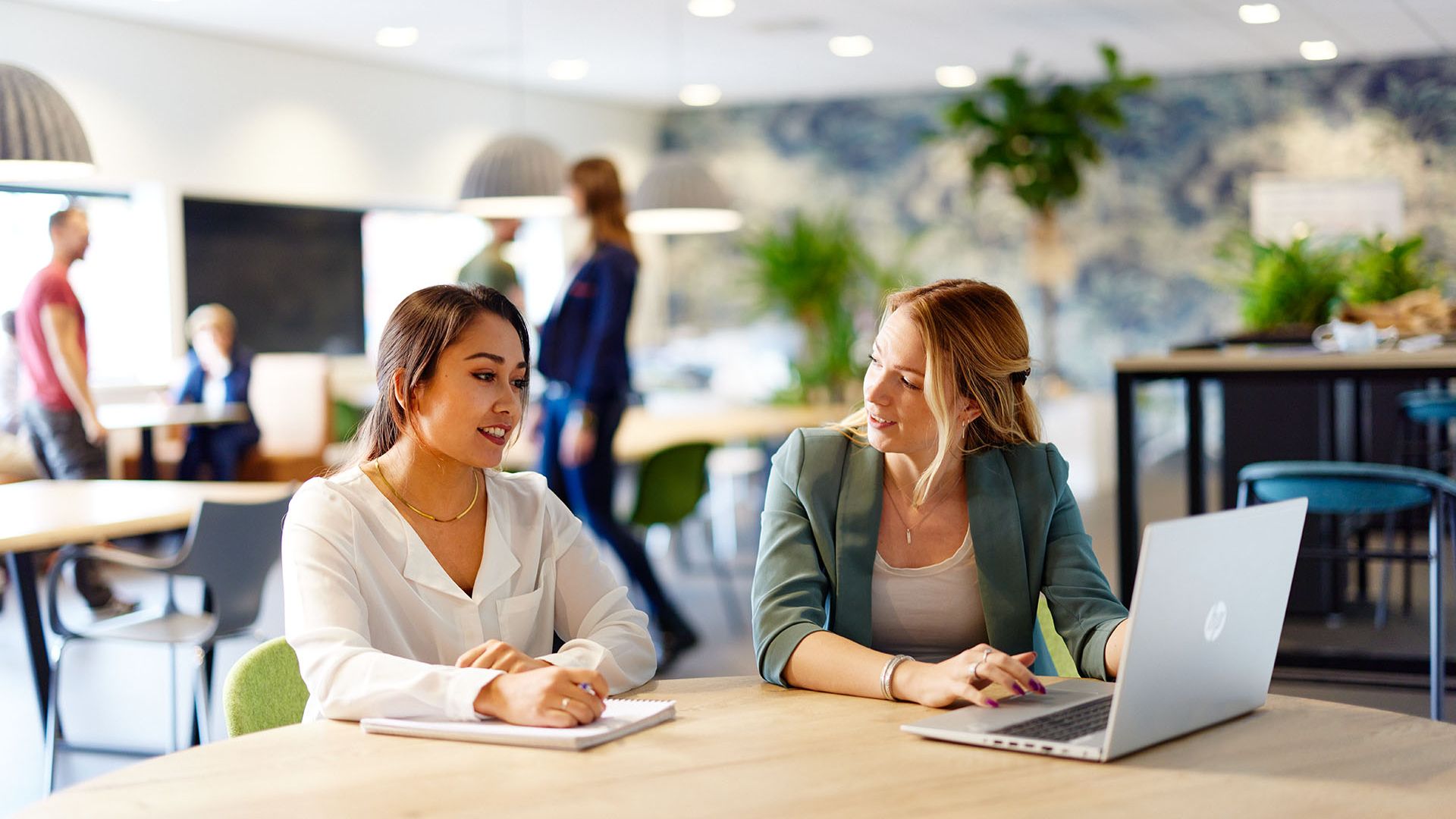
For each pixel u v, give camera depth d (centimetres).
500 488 187
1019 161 932
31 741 401
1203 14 810
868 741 143
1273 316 563
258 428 704
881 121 1124
